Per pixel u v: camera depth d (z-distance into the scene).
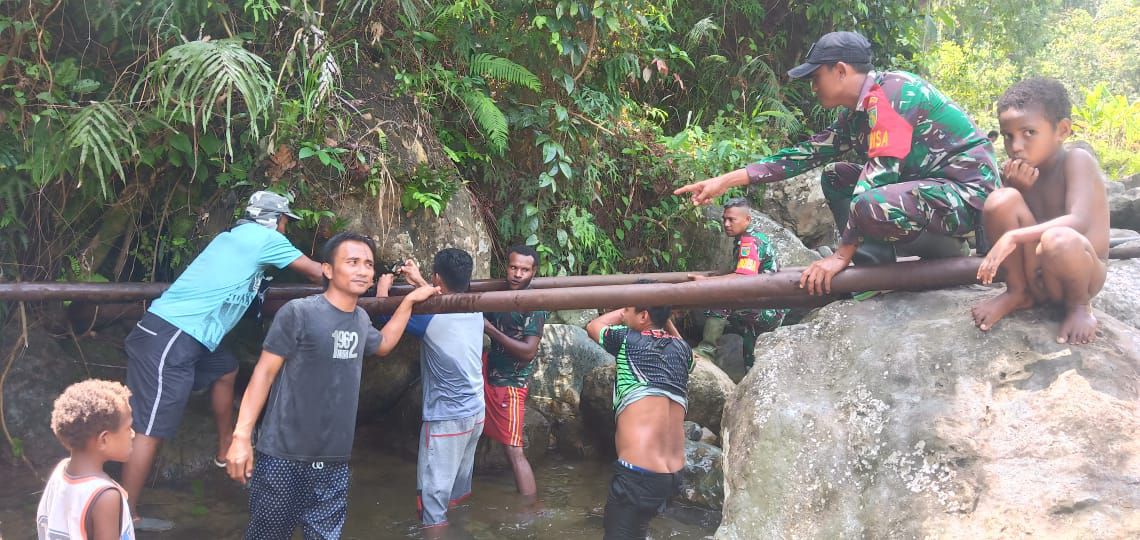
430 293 3.77
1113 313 3.97
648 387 3.76
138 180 4.89
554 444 5.39
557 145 5.91
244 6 4.65
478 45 5.82
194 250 5.03
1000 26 11.08
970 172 3.14
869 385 3.03
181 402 3.97
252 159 4.79
